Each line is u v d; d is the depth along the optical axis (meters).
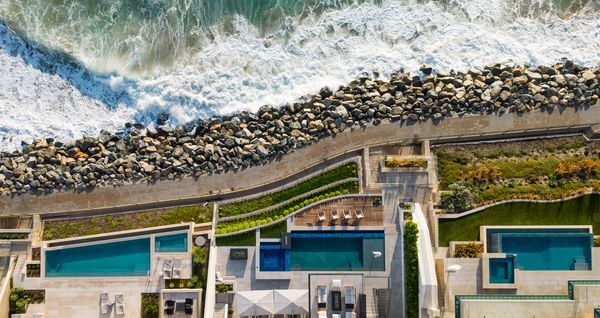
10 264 50.09
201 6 54.91
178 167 52.31
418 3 54.56
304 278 50.06
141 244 51.00
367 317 49.56
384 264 50.06
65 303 49.56
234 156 52.62
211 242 50.34
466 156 52.22
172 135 53.34
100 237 51.00
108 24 54.81
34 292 49.72
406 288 48.88
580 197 50.66
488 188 51.34
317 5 54.59
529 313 46.28
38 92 54.22
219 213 52.03
